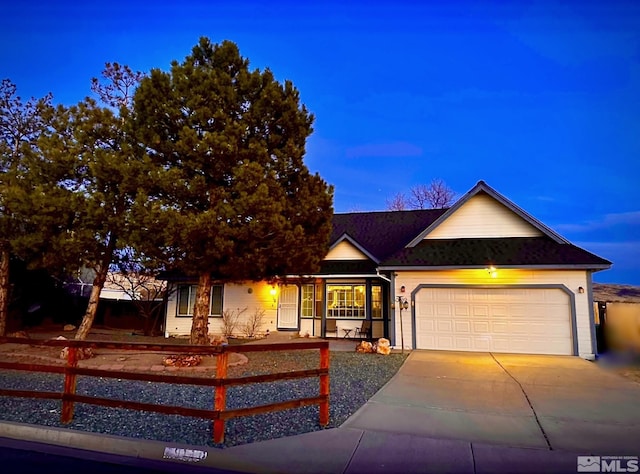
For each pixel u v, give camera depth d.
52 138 11.62
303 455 4.46
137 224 9.96
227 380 4.90
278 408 5.17
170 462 4.45
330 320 16.88
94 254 11.81
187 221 9.40
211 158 10.16
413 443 4.83
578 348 12.10
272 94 11.00
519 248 13.43
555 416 5.96
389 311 14.82
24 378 8.82
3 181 12.08
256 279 12.55
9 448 4.82
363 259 17.17
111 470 4.16
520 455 4.49
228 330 17.52
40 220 10.95
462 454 4.51
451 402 6.74
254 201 9.76
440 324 13.36
